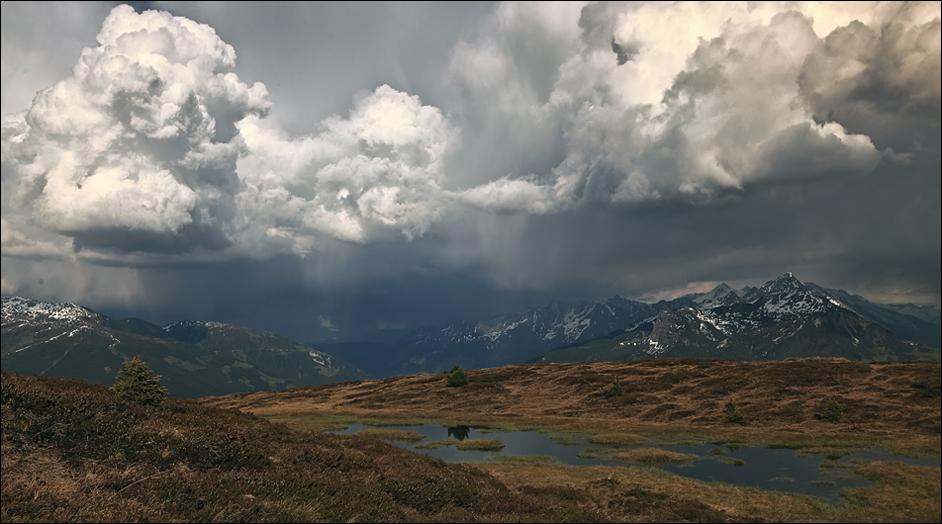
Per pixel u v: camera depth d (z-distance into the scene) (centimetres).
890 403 5828
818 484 3331
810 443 4734
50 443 1536
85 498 1230
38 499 1165
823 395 6406
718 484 3244
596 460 4138
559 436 5328
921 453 4156
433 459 3105
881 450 4366
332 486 1767
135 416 1952
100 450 1585
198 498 1388
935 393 5878
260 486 1620
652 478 3344
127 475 1435
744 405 6391
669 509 2600
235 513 1339
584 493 2791
